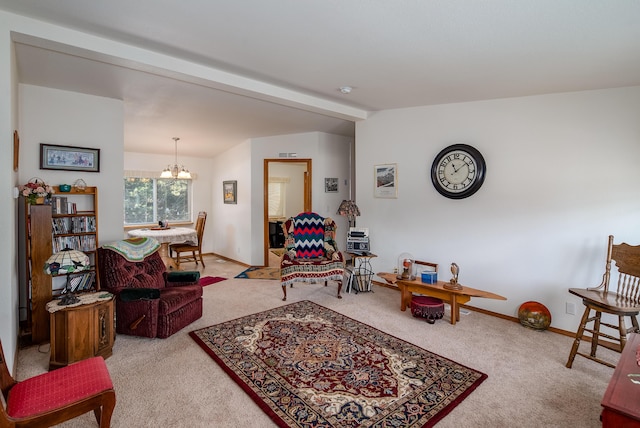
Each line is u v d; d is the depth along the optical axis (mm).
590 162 3004
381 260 4719
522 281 3428
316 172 5750
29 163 3213
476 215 3742
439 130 4023
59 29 2248
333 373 2400
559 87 3018
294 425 1865
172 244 6051
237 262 6441
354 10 1969
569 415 1976
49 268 2381
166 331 2957
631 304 2371
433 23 2078
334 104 4148
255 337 2996
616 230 2887
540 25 2004
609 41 2119
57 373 1709
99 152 3627
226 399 2105
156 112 4266
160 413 1962
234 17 2088
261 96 3477
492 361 2604
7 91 2127
